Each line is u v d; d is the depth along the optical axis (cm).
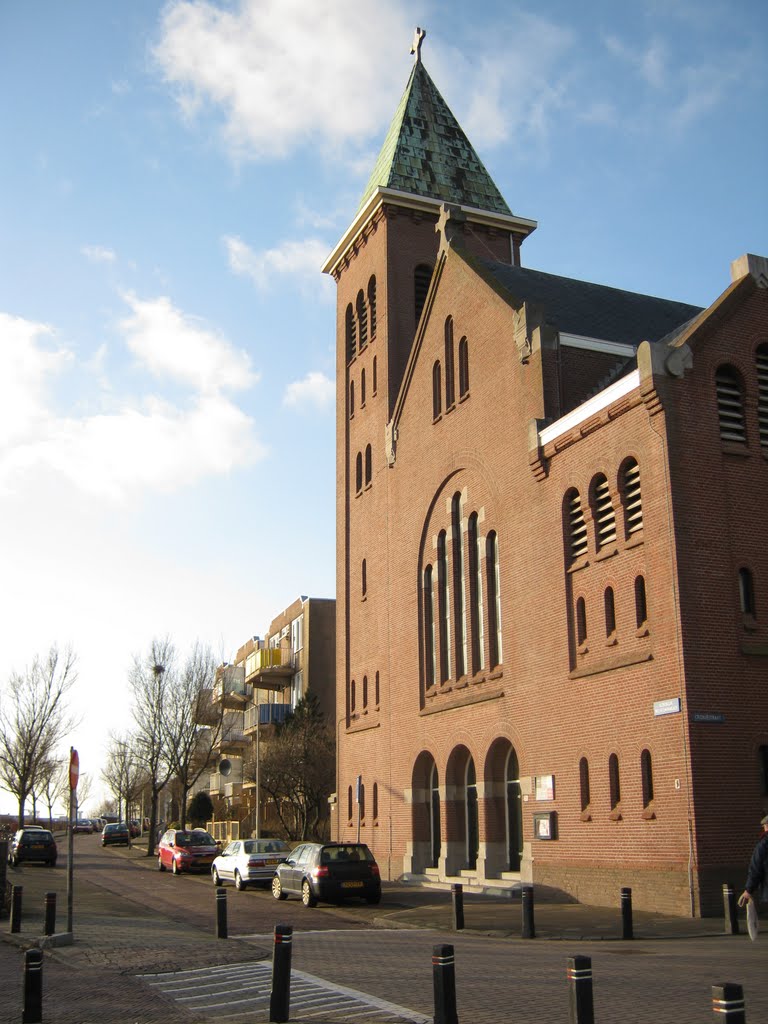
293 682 6938
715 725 2075
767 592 2214
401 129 4425
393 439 3750
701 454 2222
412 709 3425
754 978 1202
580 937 1777
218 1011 1133
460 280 3281
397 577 3641
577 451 2531
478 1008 1075
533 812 2586
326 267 4700
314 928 2080
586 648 2441
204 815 7350
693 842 2003
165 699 5812
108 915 2334
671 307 3478
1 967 1541
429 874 3206
